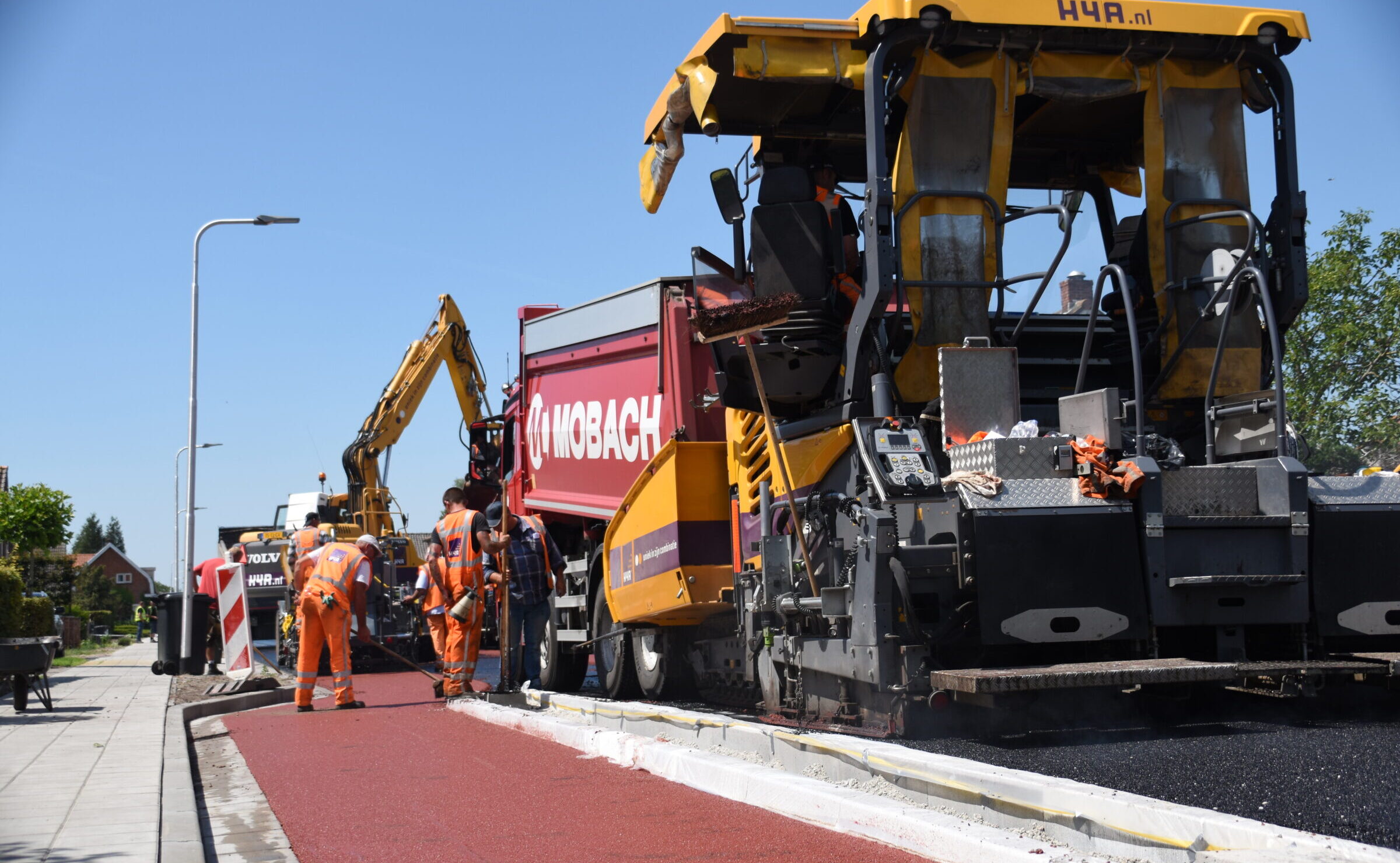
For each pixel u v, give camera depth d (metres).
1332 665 5.63
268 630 24.41
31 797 5.98
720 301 8.70
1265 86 7.19
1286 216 7.00
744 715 7.65
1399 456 9.25
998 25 6.74
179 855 4.59
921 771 4.49
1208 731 5.69
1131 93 7.09
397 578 20.39
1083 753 5.24
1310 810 3.95
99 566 104.44
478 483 14.66
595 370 11.70
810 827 4.65
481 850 4.63
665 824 4.89
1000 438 5.96
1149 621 5.81
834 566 6.59
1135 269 7.76
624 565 9.94
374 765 7.05
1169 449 6.33
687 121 8.40
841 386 7.33
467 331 23.03
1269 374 7.16
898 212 6.91
